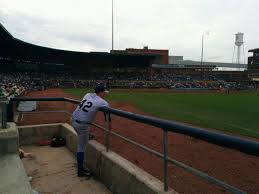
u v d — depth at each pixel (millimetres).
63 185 4137
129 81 62906
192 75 78000
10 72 50250
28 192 2943
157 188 2928
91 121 4434
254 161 5777
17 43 43500
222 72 82312
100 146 4551
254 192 4148
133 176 3328
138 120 3248
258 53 84000
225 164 5574
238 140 1911
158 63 85125
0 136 4289
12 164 3828
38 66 58938
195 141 7613
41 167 4887
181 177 4598
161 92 43656
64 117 9641
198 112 17156
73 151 5668
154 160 5660
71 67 63688
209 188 4105
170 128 2654
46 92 35562
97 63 65625
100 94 4562
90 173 4496
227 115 15828
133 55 61000
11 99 6152
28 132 6395
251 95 39250
